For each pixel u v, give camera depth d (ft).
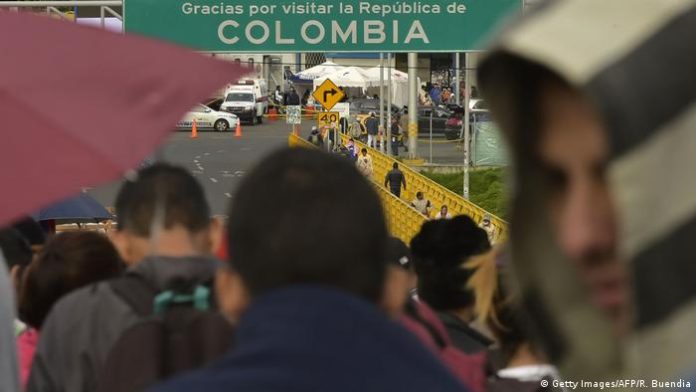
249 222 19.97
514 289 15.37
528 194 14.74
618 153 11.87
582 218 13.39
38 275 54.70
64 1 255.91
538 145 14.15
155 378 38.04
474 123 428.97
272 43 272.10
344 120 618.85
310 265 19.45
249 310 19.19
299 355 18.01
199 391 17.81
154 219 45.11
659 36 12.07
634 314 12.26
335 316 18.49
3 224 39.96
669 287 12.01
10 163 40.93
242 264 20.08
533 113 14.06
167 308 40.24
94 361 43.55
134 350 38.22
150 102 44.34
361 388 17.93
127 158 41.70
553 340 15.05
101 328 43.55
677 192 11.87
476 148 429.38
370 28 270.46
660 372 12.42
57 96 42.75
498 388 40.70
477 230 49.19
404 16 269.44
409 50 270.26
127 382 37.73
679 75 11.87
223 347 38.09
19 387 36.27
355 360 18.11
